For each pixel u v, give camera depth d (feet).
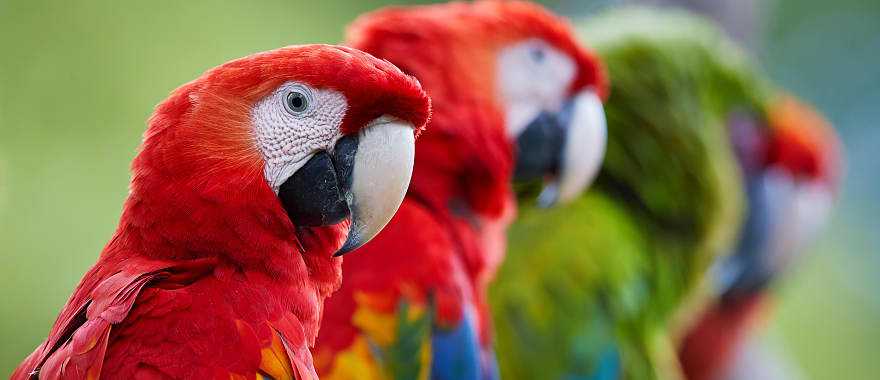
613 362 13.53
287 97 8.43
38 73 16.98
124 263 8.20
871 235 28.50
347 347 10.05
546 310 13.37
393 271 10.34
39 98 16.88
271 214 8.41
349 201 8.64
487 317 11.60
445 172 11.27
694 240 14.64
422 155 11.19
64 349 7.64
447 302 10.52
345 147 8.58
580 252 13.55
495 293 13.42
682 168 14.43
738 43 18.89
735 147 16.48
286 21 19.17
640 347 13.99
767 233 17.48
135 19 17.57
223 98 8.34
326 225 8.74
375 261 10.36
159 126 8.34
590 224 13.76
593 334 13.42
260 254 8.38
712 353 18.52
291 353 8.06
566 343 13.34
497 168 11.43
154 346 7.66
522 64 12.03
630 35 14.78
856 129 28.66
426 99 8.68
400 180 8.65
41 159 16.70
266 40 18.62
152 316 7.73
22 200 16.53
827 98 28.48
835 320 23.52
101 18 17.39
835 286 24.31
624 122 14.33
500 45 11.87
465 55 11.57
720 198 14.74
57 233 16.48
